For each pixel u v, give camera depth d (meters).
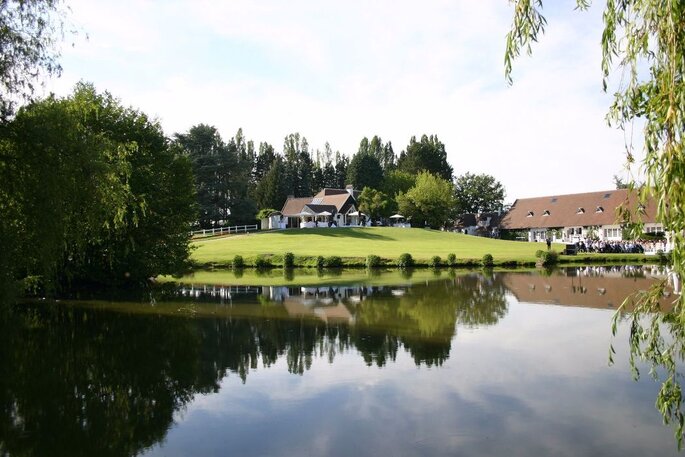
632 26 5.46
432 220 83.12
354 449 7.86
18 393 10.77
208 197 74.12
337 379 11.33
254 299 24.06
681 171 4.88
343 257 42.94
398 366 12.24
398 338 15.26
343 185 127.00
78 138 14.51
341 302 22.61
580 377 11.23
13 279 14.22
